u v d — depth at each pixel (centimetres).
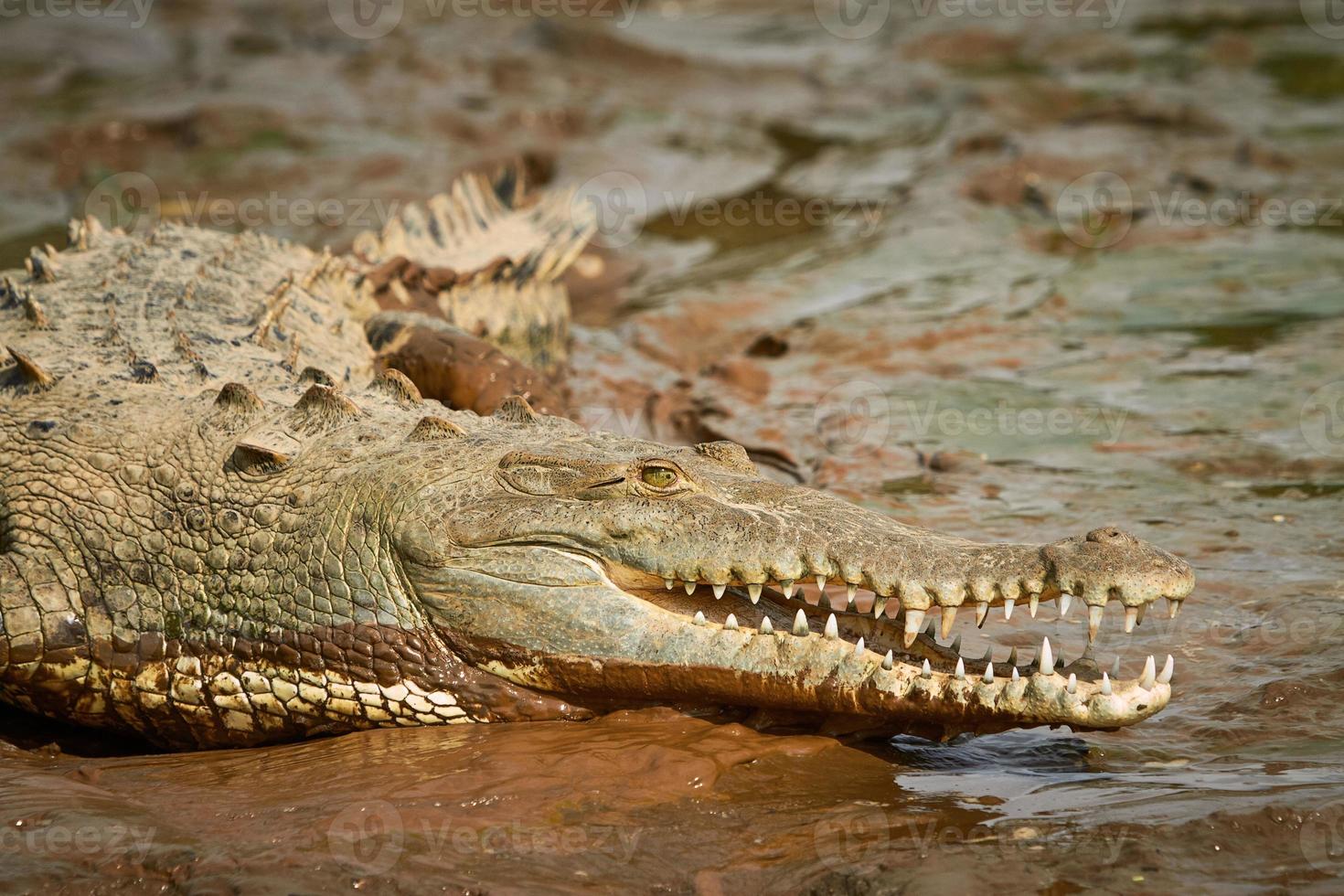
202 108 4609
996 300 3161
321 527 1576
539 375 2441
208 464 1670
